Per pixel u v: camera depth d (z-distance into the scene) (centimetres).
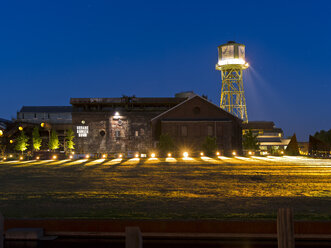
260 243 927
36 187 1916
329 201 1457
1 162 4109
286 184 1984
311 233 938
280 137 9669
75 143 6562
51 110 9194
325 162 3688
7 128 6962
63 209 1291
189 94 8050
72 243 930
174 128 5812
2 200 1500
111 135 6575
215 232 958
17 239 954
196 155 5509
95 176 2455
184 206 1348
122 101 6800
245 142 5878
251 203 1415
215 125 5828
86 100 6738
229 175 2458
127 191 1758
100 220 978
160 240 952
